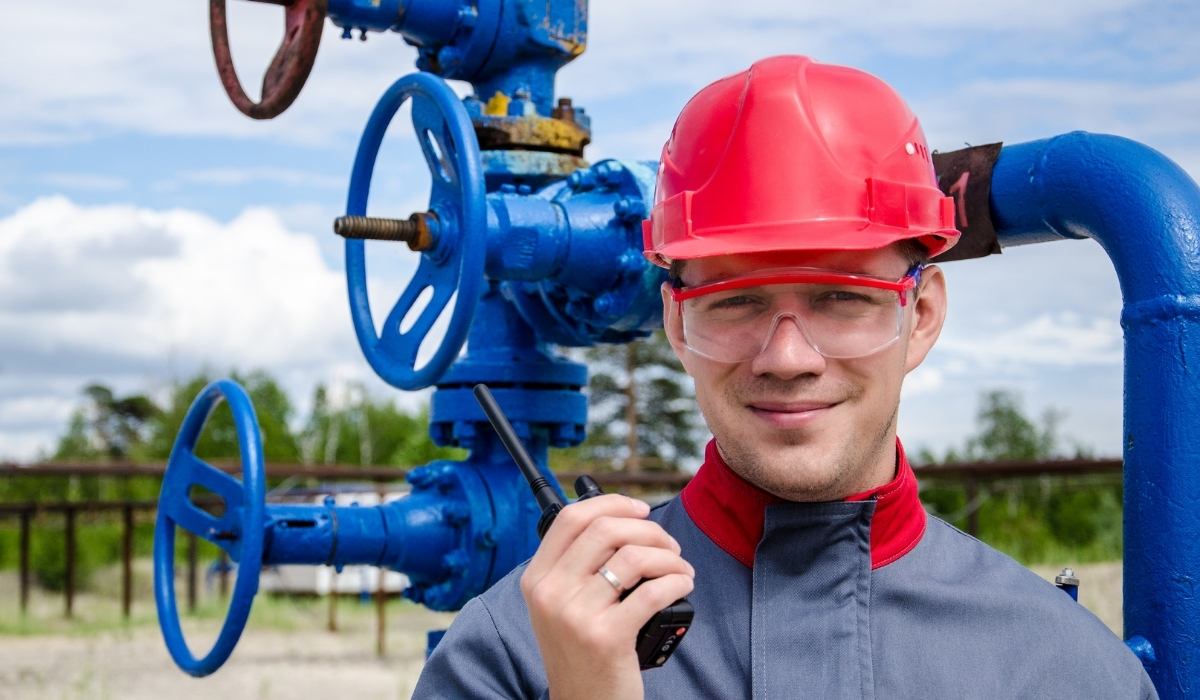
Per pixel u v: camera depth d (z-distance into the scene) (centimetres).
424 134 271
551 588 114
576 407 311
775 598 130
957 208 224
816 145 135
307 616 929
